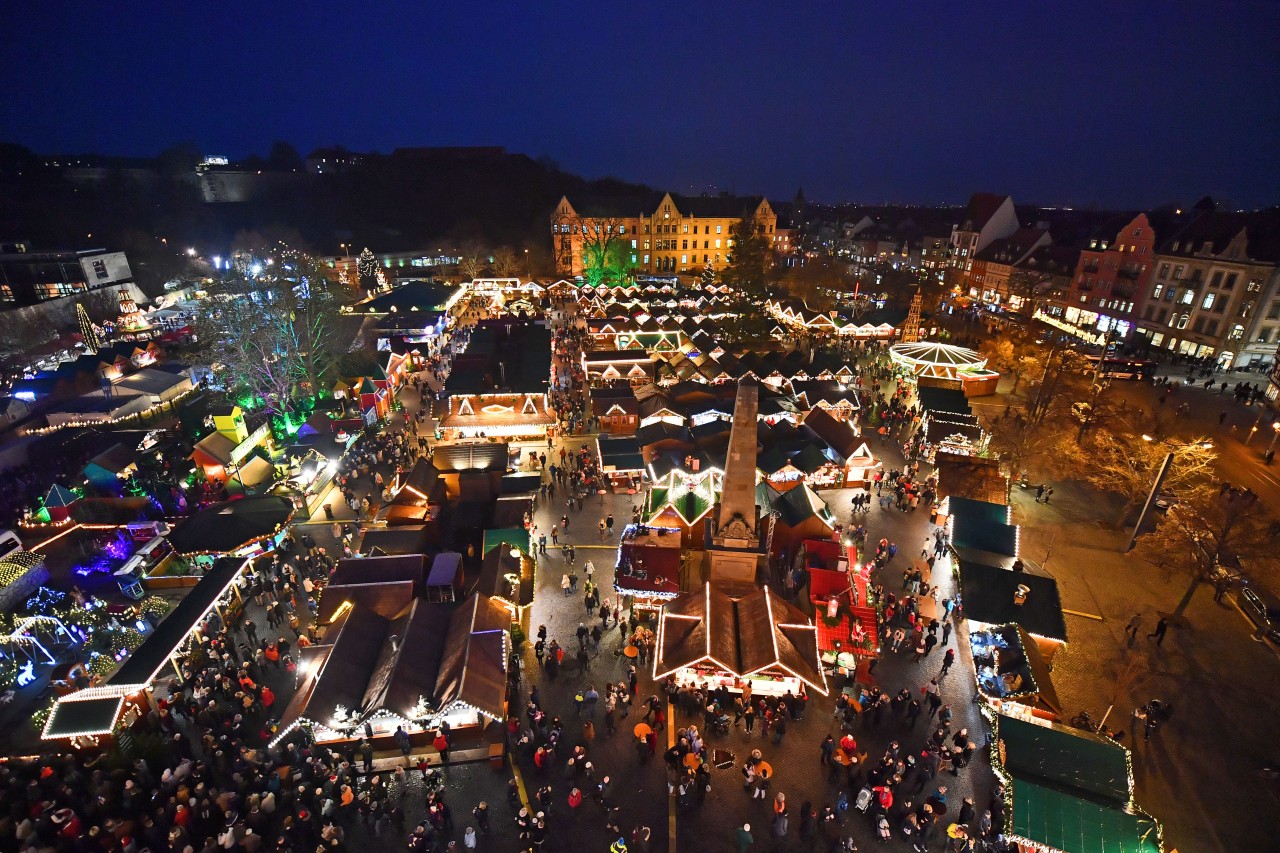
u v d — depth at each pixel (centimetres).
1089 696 2620
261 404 5559
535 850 2016
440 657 2552
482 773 2289
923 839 2059
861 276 12162
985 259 10762
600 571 3425
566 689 2655
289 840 1989
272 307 5631
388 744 2373
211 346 5838
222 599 2938
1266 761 2345
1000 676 2542
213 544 3216
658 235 13038
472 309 10625
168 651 2541
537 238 15100
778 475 4309
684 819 2127
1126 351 7181
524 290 11162
